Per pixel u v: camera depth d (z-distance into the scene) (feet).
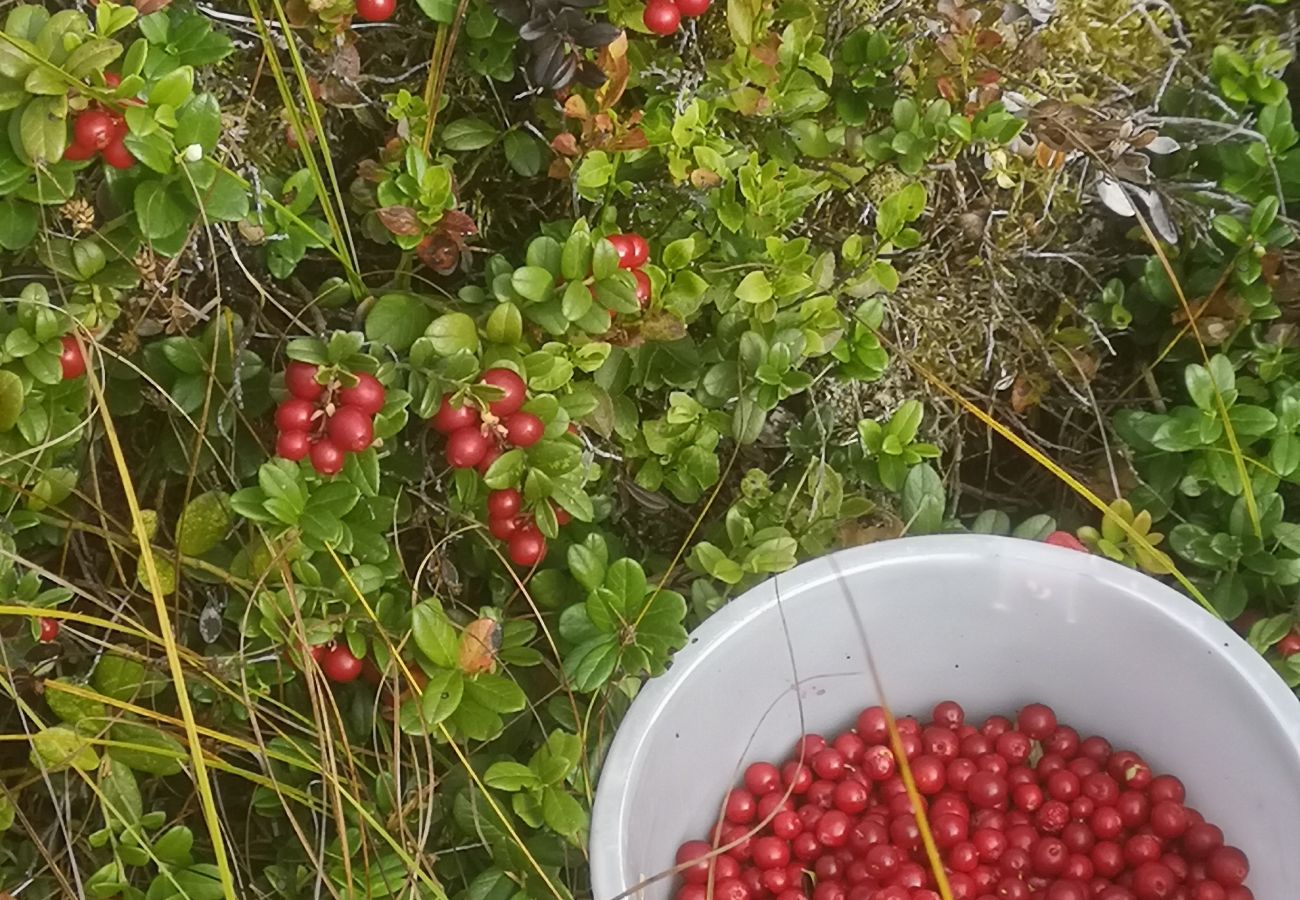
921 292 3.98
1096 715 3.55
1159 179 3.72
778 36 3.28
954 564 3.28
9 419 2.91
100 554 3.54
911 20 3.52
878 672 3.60
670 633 3.06
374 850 3.22
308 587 3.17
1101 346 4.04
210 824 2.75
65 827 3.14
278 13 2.89
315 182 3.14
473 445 3.00
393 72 3.50
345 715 3.50
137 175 2.89
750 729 3.47
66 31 2.60
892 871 3.37
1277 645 3.45
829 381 3.93
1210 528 3.61
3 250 3.10
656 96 3.38
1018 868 3.44
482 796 3.25
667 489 3.89
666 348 3.45
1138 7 3.65
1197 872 3.34
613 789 2.86
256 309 3.34
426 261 3.25
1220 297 3.60
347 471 3.05
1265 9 3.67
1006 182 3.62
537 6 2.84
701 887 3.26
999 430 3.55
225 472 3.41
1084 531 3.65
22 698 3.38
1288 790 2.99
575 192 3.30
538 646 3.54
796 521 3.63
